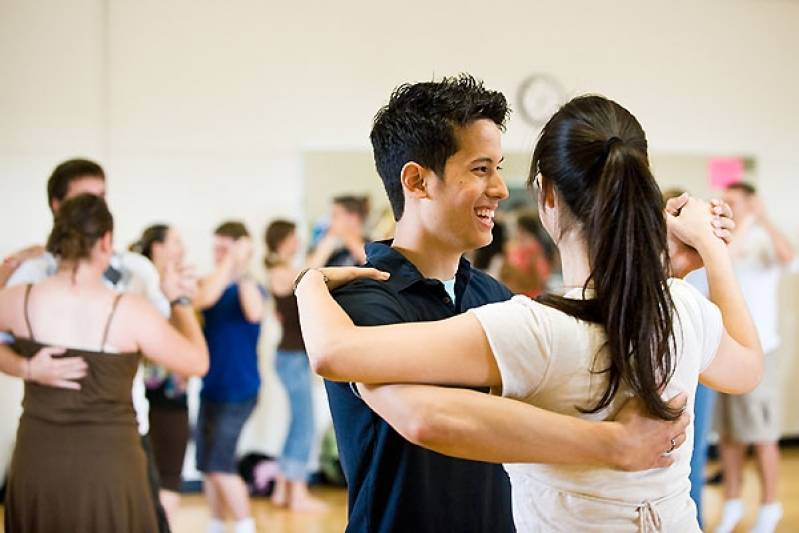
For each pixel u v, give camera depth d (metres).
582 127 1.07
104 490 2.19
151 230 3.70
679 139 5.71
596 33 5.54
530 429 0.98
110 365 2.21
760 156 5.88
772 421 4.04
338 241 5.04
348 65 5.13
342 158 5.11
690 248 1.32
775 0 5.90
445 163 1.28
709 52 5.77
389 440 1.23
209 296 3.85
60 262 2.24
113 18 4.84
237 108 5.00
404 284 1.28
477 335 1.01
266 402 5.02
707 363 1.16
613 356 1.01
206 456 3.86
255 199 5.03
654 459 1.02
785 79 5.94
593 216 1.03
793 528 4.12
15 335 2.21
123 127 4.86
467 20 5.30
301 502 4.57
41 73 4.77
